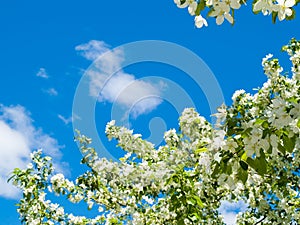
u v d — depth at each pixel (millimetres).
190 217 5609
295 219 6883
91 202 7203
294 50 7137
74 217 7562
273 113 3105
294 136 3121
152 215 6980
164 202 6902
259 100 6668
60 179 7242
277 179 6344
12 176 7152
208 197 6363
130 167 6355
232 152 3172
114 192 6859
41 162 7277
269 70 6891
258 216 6961
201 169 5957
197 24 3240
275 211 6898
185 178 5695
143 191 6457
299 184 6496
